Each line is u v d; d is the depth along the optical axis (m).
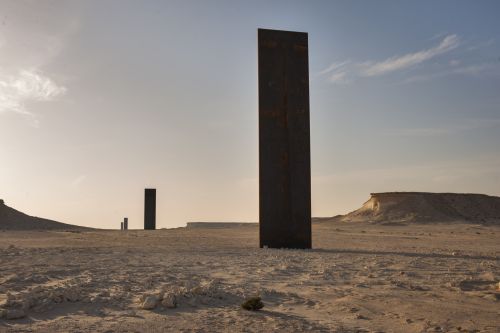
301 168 31.27
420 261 21.16
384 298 11.69
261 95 31.34
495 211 86.88
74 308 9.92
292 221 30.78
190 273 16.27
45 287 11.96
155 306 10.12
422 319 9.58
